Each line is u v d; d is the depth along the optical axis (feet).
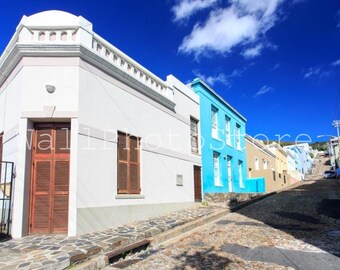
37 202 27.86
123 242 24.56
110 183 31.35
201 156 53.98
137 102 37.37
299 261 19.69
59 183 28.25
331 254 20.92
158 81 42.65
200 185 52.90
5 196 27.99
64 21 30.73
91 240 24.54
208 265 19.66
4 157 30.78
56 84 28.66
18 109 28.58
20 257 20.16
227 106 69.26
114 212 31.22
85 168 28.50
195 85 57.06
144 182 36.86
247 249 22.88
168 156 43.01
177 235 29.66
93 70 30.83
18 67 29.68
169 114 44.80
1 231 27.02
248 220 35.73
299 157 180.96
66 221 27.66
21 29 29.50
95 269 20.24
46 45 28.60
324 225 30.76
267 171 96.17
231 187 66.95
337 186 92.22
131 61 36.94
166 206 40.68
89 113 29.73
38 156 28.58
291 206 46.70
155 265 20.27
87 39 30.48
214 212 41.06
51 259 19.45
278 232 28.07
